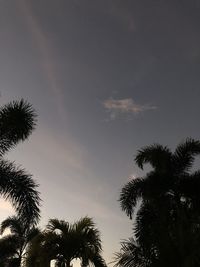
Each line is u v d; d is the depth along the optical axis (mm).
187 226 12445
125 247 13344
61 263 18688
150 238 13039
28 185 14320
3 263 28969
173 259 11703
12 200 14172
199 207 17969
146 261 12680
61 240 18781
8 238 29156
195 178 18875
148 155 19828
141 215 18141
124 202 19297
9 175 14367
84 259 18703
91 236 19203
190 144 20250
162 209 17672
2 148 15141
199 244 11742
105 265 18812
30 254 19016
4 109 14977
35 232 29234
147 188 18969
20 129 14906
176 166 19766
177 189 18812
